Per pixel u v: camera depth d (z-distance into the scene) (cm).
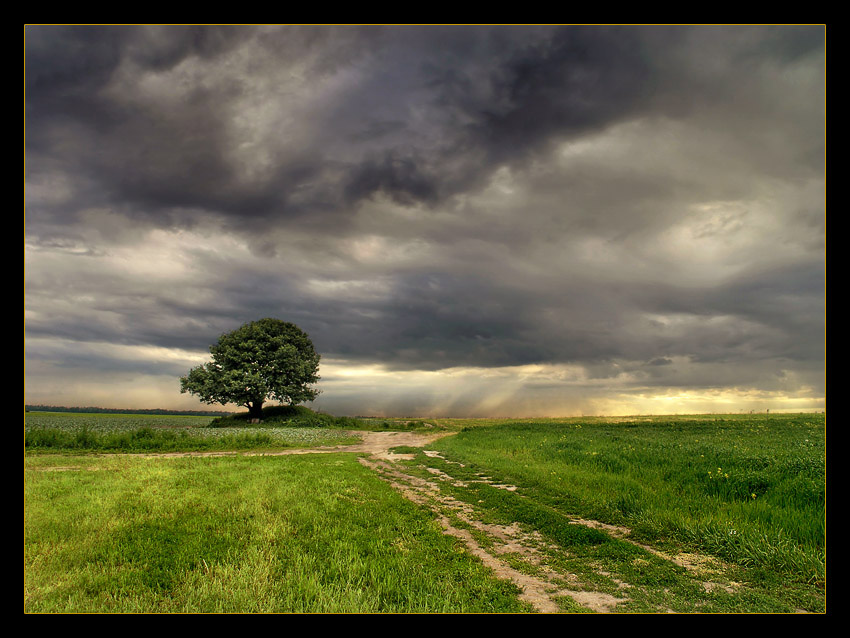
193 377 5353
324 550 841
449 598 645
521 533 1012
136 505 1135
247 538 900
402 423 5875
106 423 4994
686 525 979
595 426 3878
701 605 643
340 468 1930
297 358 5716
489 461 2073
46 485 1385
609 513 1141
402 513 1152
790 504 1078
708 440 2627
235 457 2412
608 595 682
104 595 645
